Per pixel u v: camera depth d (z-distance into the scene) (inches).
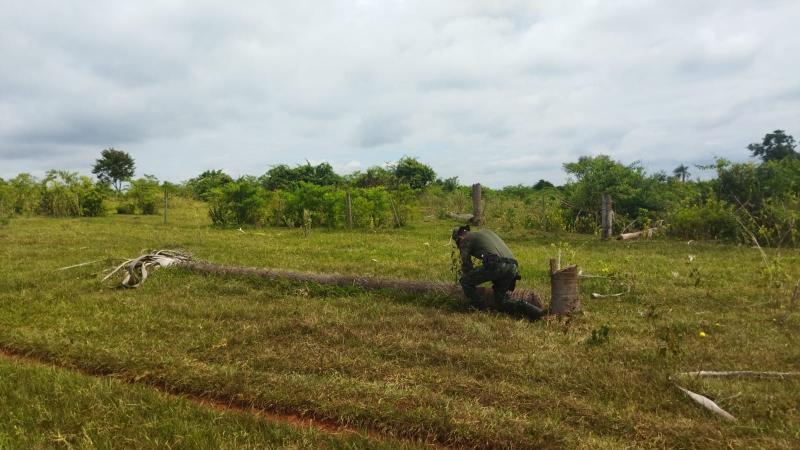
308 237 631.2
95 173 2406.5
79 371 203.2
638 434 155.9
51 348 219.3
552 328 257.6
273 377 189.0
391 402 171.3
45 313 275.0
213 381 187.3
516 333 246.5
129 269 367.9
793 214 553.0
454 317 268.7
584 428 160.9
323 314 274.1
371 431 163.2
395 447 148.9
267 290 325.7
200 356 215.0
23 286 333.7
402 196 856.3
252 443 150.8
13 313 273.6
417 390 180.5
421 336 239.5
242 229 756.6
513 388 184.1
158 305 287.7
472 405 170.4
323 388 180.4
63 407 169.0
